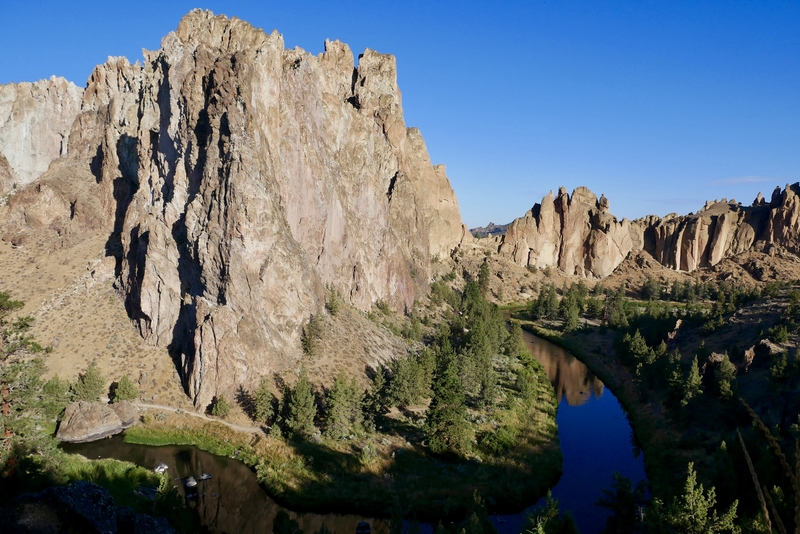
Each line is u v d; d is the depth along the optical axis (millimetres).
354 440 72250
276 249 90312
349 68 161000
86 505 29734
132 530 32281
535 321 183500
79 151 140750
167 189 96875
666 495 57281
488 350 109688
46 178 125875
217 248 84438
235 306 83438
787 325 97188
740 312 123688
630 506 51406
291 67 111312
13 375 46031
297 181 102812
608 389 108875
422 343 125875
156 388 82688
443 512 57062
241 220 84000
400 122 176000
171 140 96500
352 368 92062
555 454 72812
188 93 91875
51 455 44562
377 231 138500
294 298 92438
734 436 61000
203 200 87500
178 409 78938
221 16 113812
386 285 139625
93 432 72625
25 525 27391
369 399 78625
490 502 59344
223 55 91125
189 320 86375
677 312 164875
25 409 46094
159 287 89750
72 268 107312
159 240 90312
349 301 120188
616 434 84375
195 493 60062
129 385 79062
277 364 85875
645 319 148125
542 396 98938
